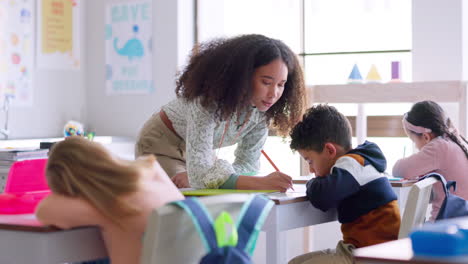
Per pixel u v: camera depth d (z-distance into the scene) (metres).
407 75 3.69
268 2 4.08
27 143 3.73
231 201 1.17
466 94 2.93
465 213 1.78
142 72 4.32
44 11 4.23
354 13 3.82
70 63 4.44
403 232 1.59
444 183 1.77
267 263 1.70
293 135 1.96
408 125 2.60
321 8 3.91
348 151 1.89
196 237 1.14
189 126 1.93
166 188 1.32
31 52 4.14
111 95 4.45
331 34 3.89
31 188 1.73
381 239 1.75
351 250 1.77
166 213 1.09
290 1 4.00
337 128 1.88
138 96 4.34
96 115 4.52
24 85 4.09
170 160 2.32
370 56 3.79
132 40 4.35
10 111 3.99
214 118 1.89
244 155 2.20
